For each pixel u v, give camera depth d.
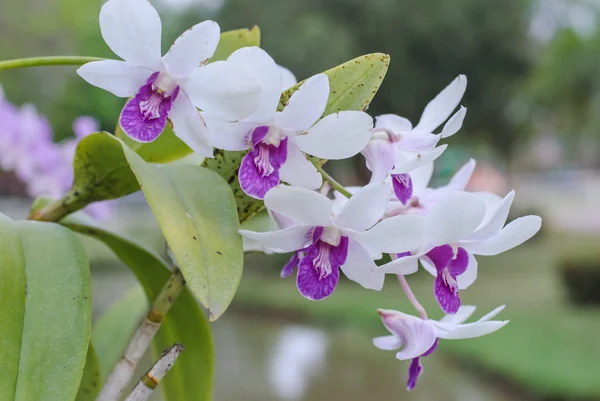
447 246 0.32
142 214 3.75
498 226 0.32
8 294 0.31
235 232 0.31
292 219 0.31
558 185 10.49
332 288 0.32
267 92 0.31
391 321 0.34
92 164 0.35
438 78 4.15
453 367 2.02
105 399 0.32
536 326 2.25
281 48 3.69
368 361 2.15
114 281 2.76
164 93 0.31
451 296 0.32
